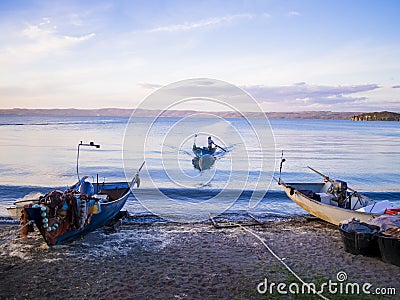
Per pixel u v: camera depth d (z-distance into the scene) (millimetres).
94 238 7406
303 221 9133
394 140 40594
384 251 6020
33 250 6586
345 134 50344
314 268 5863
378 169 20500
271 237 7656
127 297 4750
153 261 6133
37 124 59438
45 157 22234
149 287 5082
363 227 6492
